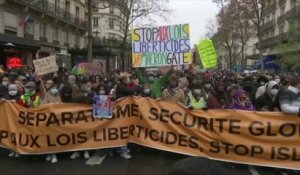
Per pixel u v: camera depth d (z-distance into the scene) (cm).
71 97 1011
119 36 9444
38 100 1032
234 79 1708
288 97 862
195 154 923
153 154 1005
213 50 1634
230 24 6281
